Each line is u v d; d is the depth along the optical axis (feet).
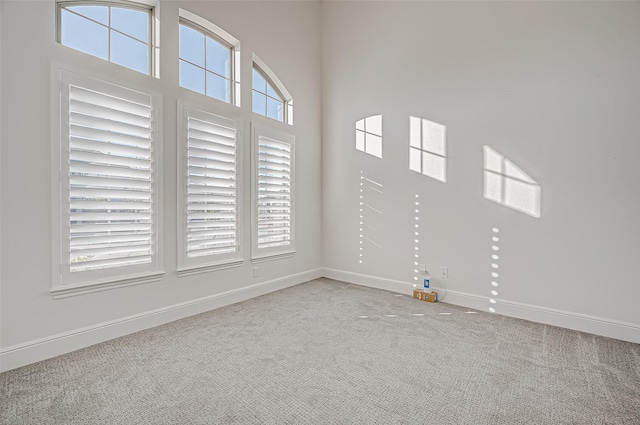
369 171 12.71
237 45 10.74
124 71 7.84
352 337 7.93
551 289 8.87
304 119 13.37
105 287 7.57
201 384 5.82
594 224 8.24
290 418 4.92
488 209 9.89
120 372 6.20
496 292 9.78
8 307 6.24
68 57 6.94
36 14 6.50
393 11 11.94
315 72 13.92
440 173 10.84
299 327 8.55
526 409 5.15
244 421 4.84
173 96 8.86
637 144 7.68
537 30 8.98
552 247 8.84
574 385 5.84
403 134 11.73
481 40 9.96
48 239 6.70
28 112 6.41
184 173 9.11
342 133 13.56
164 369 6.33
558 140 8.71
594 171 8.23
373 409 5.14
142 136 8.20
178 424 4.75
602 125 8.10
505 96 9.54
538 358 6.88
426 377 6.11
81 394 5.47
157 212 8.46
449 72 10.62
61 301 6.92
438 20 10.84
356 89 13.07
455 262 10.58
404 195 11.74
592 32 8.20
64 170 6.88
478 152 10.05
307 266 13.65
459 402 5.33
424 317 9.35
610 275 8.05
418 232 11.41
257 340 7.72
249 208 11.14
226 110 10.27
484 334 8.15
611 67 7.98
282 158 12.34
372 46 12.55
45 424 4.71
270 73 12.02
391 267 12.15
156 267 8.47
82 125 7.18
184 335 7.97
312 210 13.84
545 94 8.89
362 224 12.99
